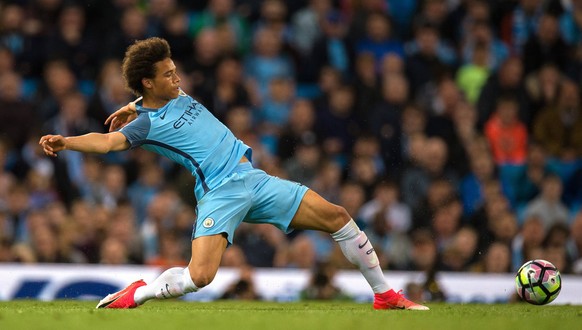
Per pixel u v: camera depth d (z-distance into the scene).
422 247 40.84
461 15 54.91
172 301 31.75
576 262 42.81
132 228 39.41
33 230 37.75
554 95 51.66
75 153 43.50
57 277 34.09
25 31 48.34
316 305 27.42
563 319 19.02
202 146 22.38
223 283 35.31
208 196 22.22
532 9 55.88
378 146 46.91
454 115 49.78
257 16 52.75
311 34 51.81
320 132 46.84
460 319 18.83
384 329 16.78
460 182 46.72
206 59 47.50
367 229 42.91
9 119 44.09
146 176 42.84
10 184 40.72
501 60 55.16
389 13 55.12
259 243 39.88
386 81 48.84
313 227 22.81
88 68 48.38
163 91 22.39
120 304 22.33
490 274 38.00
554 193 47.06
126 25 47.91
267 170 43.97
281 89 48.81
